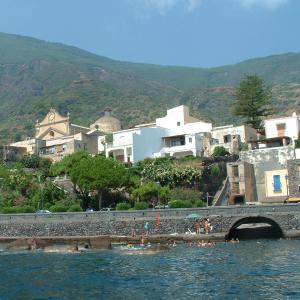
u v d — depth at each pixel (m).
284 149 115.75
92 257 68.25
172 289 44.97
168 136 136.88
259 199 115.75
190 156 123.19
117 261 63.50
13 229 90.06
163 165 115.88
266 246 74.50
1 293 45.12
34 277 52.97
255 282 46.91
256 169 117.62
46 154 153.88
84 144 157.00
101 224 87.06
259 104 157.38
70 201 106.69
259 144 129.00
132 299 41.50
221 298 40.88
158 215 86.12
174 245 79.88
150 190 105.00
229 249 72.25
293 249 69.44
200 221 85.19
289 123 131.88
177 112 151.50
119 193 112.75
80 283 49.03
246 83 159.50
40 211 99.00
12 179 112.31
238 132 136.12
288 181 111.19
